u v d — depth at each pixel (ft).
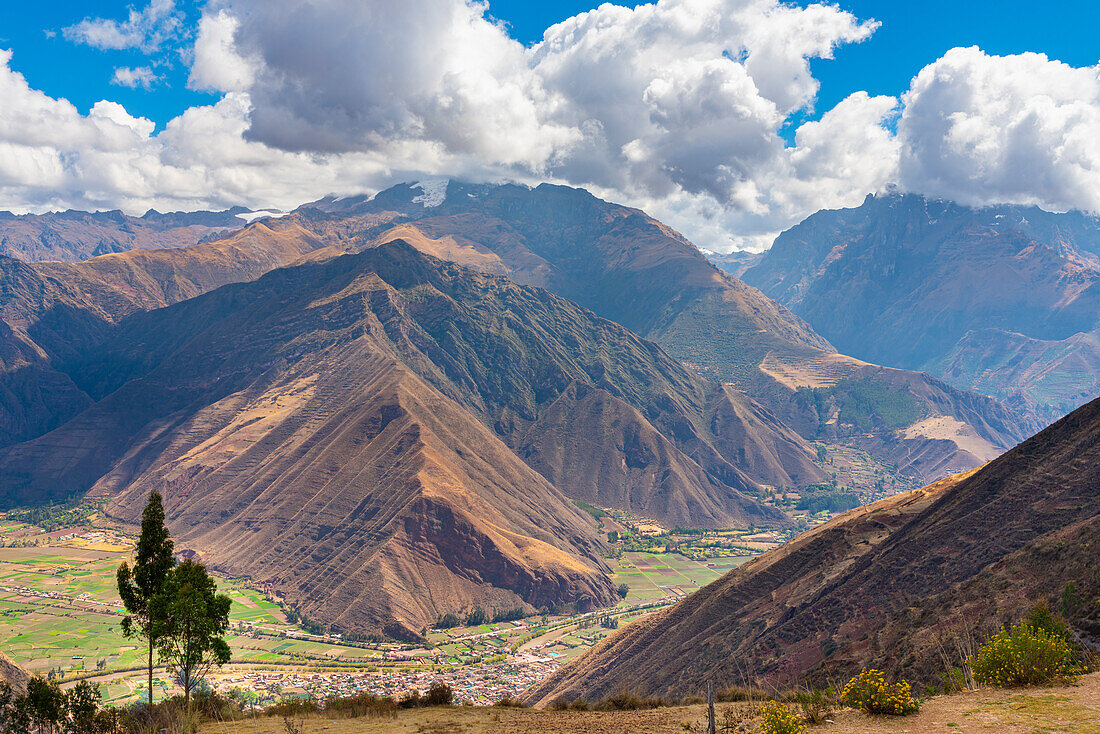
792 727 70.28
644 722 90.53
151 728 97.76
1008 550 227.40
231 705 113.80
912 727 68.44
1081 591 133.69
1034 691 75.92
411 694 132.98
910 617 197.06
